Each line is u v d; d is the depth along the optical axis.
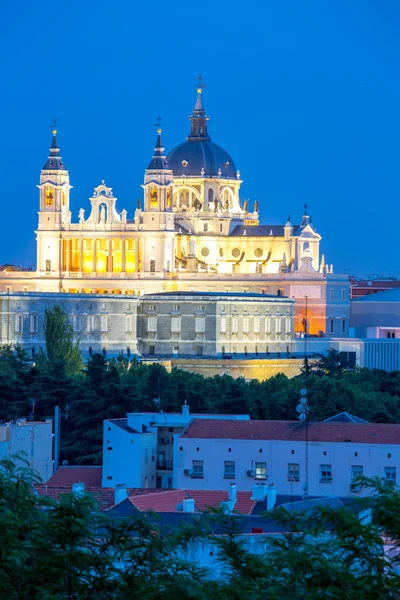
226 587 191.50
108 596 194.12
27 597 190.75
